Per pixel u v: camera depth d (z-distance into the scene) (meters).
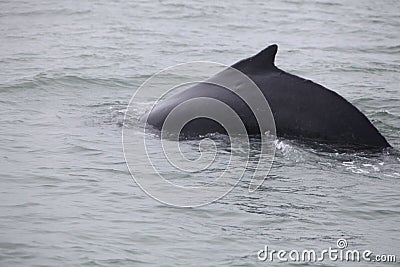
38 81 54.72
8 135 40.56
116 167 35.59
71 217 29.52
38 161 36.19
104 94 52.91
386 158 37.12
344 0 109.12
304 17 93.75
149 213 30.28
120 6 94.75
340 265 26.66
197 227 29.16
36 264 25.56
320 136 38.16
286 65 66.50
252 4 101.88
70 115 45.62
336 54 72.38
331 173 35.38
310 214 30.80
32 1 96.19
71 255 26.34
